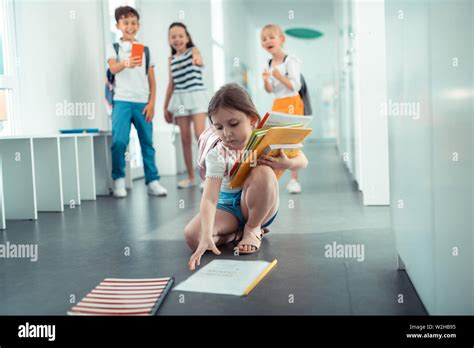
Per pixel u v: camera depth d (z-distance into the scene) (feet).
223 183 6.36
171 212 9.60
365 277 4.91
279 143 5.89
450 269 3.03
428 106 3.43
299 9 34.42
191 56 13.66
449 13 2.88
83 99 13.41
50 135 9.79
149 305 4.16
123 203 11.17
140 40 17.93
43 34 12.72
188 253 6.12
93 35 13.44
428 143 3.46
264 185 5.90
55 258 6.15
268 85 11.78
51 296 4.66
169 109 14.14
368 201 9.49
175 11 19.85
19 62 12.40
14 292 4.82
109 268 5.58
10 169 9.27
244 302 4.22
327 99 43.19
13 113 12.14
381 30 9.47
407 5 4.12
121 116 12.34
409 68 4.10
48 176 10.19
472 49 2.51
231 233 6.45
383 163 9.42
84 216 9.50
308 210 9.08
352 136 14.23
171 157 18.06
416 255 4.07
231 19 28.53
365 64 9.37
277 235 7.01
